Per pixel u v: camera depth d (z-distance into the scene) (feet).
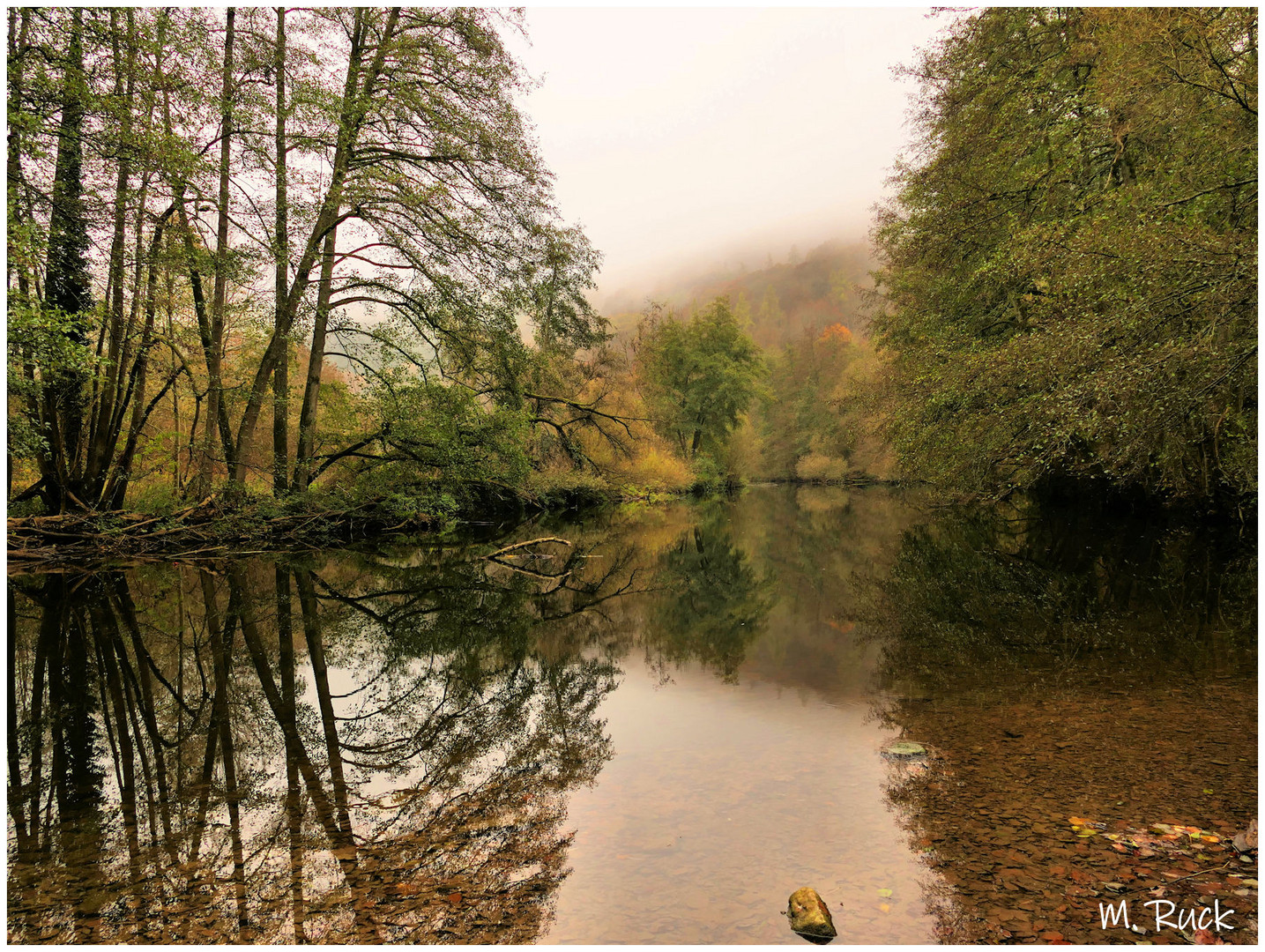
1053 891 8.05
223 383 48.21
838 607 29.48
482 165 48.39
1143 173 34.22
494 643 24.71
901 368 52.31
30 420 34.45
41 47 28.81
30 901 8.61
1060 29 39.09
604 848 9.71
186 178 33.88
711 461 145.69
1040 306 39.09
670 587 36.91
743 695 17.67
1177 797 10.31
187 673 20.25
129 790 12.34
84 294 37.58
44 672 20.24
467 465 54.39
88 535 40.75
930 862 8.84
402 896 8.61
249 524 45.44
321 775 13.04
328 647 23.40
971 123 41.45
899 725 14.44
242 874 9.27
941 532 56.08
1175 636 20.90
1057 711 14.57
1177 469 42.47
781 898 8.23
